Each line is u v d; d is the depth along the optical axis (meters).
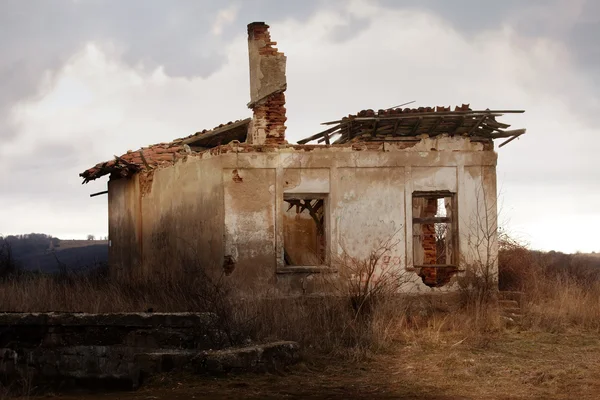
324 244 19.42
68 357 12.80
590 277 24.70
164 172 22.52
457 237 19.61
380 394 11.36
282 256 18.66
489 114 19.66
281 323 14.87
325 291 18.59
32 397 11.66
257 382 12.05
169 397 11.06
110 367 12.72
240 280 18.36
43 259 51.00
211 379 12.13
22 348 12.91
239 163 18.59
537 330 17.31
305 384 12.02
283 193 18.81
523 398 11.06
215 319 13.23
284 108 22.34
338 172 19.09
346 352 14.31
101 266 28.80
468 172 19.75
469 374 12.75
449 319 18.00
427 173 19.52
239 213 18.52
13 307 16.48
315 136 21.00
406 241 19.33
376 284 17.94
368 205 19.20
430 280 21.28
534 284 21.44
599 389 11.62
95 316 12.86
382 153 19.31
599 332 17.11
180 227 21.19
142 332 12.84
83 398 11.45
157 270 22.86
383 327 15.94
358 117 19.58
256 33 22.36
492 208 19.81
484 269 19.50
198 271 18.91
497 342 15.95
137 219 25.12
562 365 13.52
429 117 19.67
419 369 13.21
